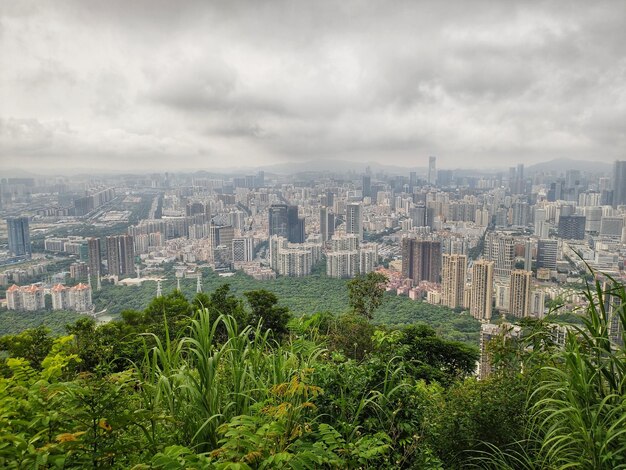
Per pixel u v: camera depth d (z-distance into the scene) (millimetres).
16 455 1568
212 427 2525
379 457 2633
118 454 1816
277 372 2975
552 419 2885
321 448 2148
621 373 2602
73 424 1816
